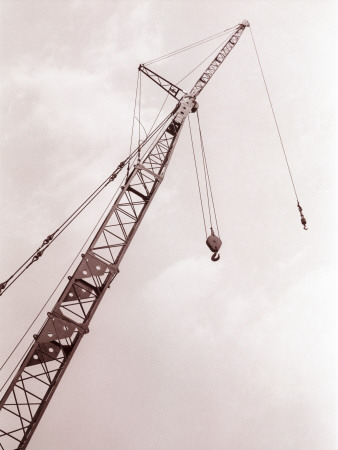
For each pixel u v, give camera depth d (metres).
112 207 17.11
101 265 15.71
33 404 13.45
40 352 14.05
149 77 24.50
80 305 15.02
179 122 21.88
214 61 26.09
